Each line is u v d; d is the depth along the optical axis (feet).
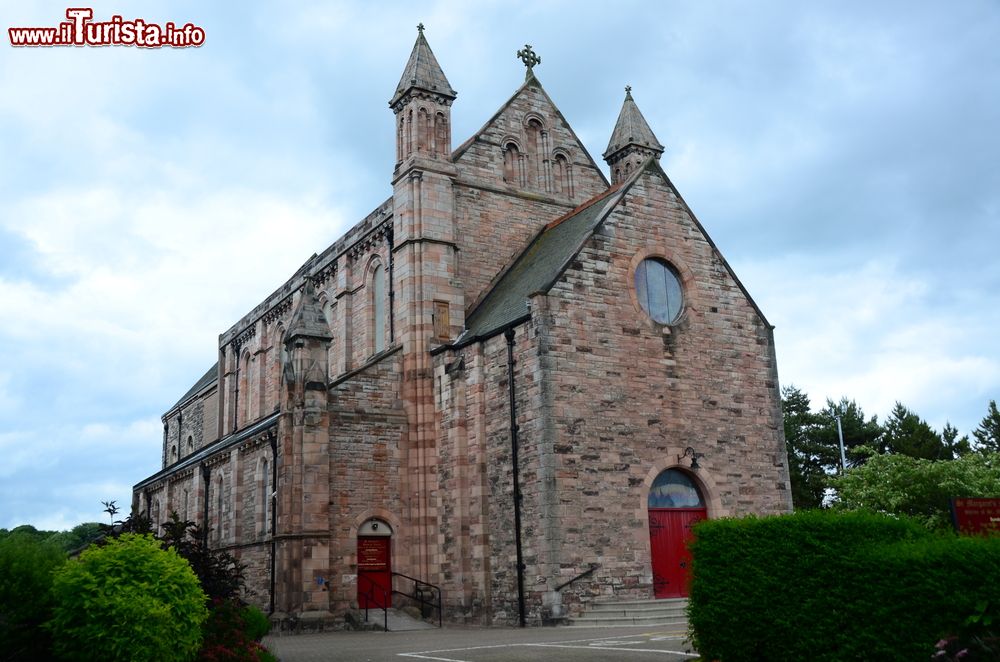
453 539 115.44
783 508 118.83
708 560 57.31
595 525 103.71
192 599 55.83
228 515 149.69
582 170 150.10
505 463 109.50
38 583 52.16
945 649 42.60
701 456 113.50
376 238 146.00
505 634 92.73
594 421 106.63
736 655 54.70
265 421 152.76
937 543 45.85
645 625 95.40
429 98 134.10
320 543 114.32
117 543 55.72
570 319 107.96
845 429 219.00
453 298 128.67
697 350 116.98
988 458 144.46
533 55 151.23
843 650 48.21
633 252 115.03
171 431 254.88
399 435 124.06
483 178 138.41
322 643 90.38
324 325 122.72
